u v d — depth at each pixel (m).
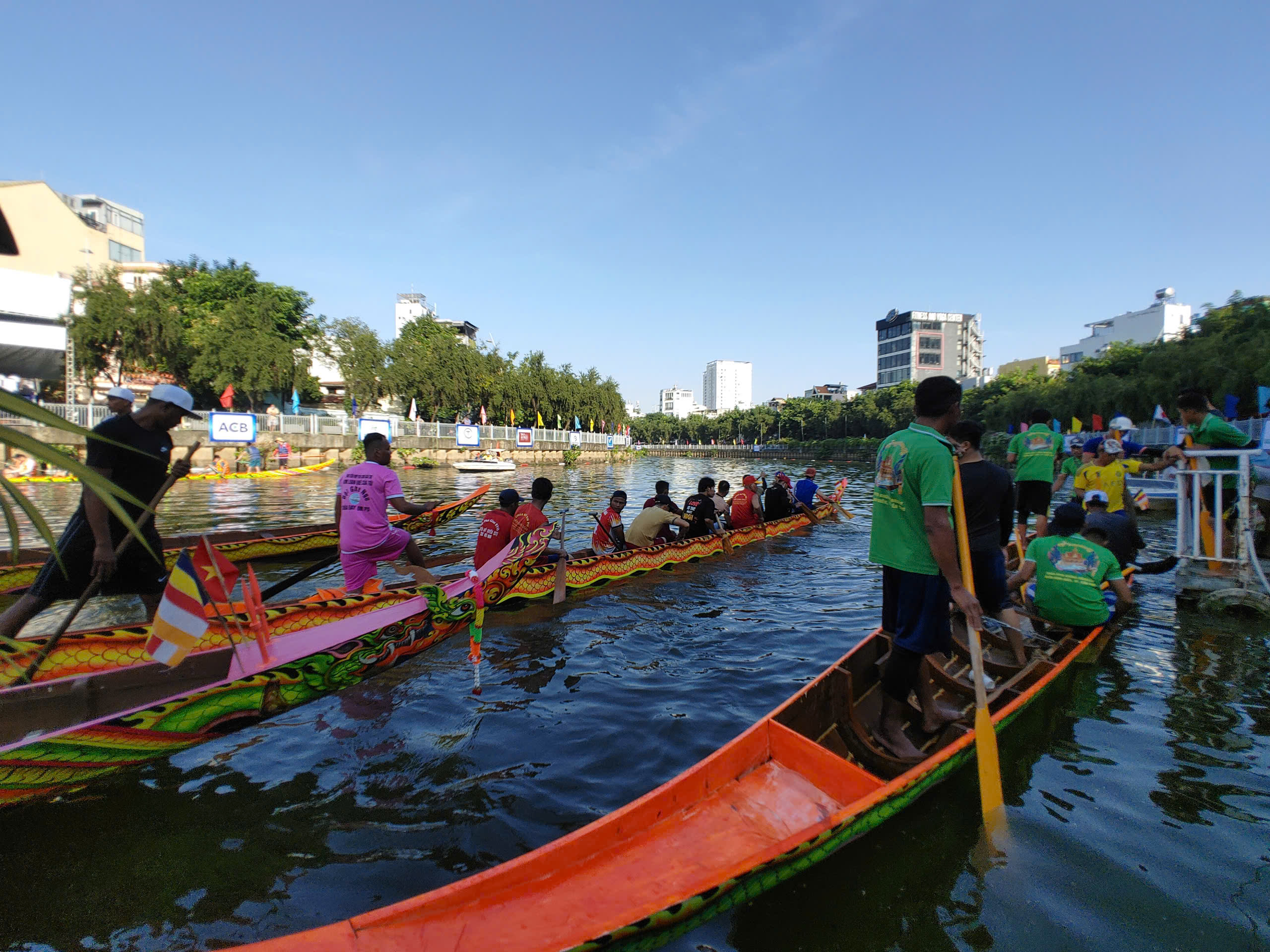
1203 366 28.03
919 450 3.19
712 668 5.17
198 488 20.20
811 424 79.19
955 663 5.04
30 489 18.31
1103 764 3.63
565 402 57.19
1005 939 2.39
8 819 3.09
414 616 4.70
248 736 3.93
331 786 3.41
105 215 46.25
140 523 3.40
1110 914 2.52
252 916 2.52
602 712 4.32
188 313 37.34
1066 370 53.66
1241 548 6.47
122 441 4.48
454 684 4.77
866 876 2.70
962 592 3.10
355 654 4.25
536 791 3.37
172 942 2.38
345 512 5.64
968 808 3.17
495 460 42.31
